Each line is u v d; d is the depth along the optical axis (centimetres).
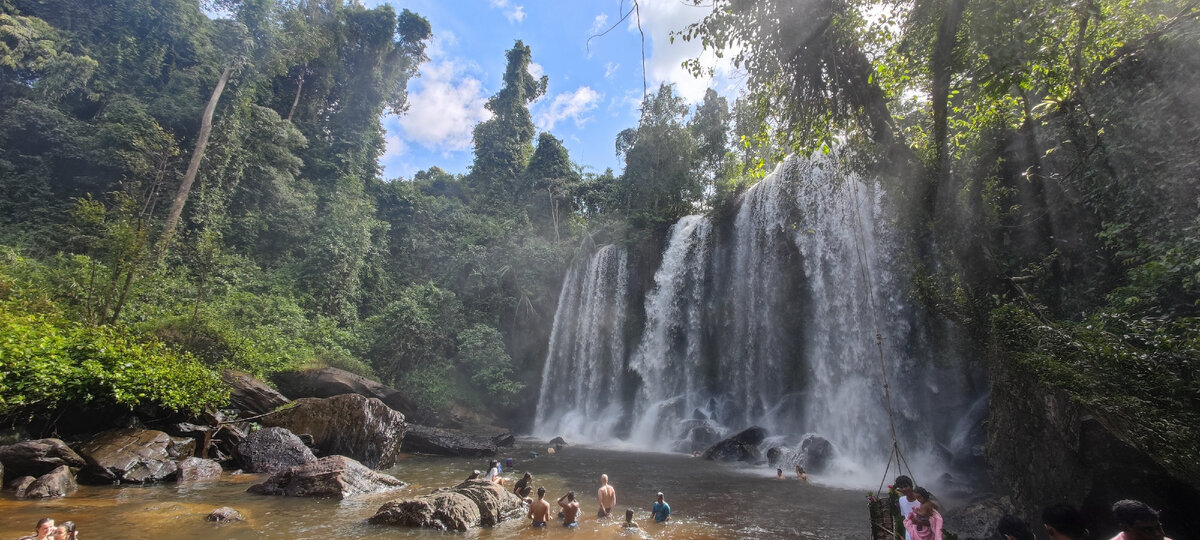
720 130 2845
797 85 743
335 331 2392
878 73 760
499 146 4306
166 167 2478
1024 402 701
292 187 3100
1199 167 643
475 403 2533
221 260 2231
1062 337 563
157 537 679
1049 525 330
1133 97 732
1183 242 597
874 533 567
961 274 729
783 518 878
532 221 3756
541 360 2944
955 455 1336
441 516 777
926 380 1525
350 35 3981
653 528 809
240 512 823
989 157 866
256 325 2056
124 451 1012
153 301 1820
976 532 716
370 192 3722
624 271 2791
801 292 2036
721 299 2412
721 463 1546
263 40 3472
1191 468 397
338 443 1339
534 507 816
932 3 636
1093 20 686
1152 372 441
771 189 2209
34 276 1560
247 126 2853
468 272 3131
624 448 1995
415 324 2533
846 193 1822
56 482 882
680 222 2738
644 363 2578
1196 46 675
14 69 2720
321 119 3934
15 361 913
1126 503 306
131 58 3097
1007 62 566
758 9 701
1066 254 826
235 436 1249
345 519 805
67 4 3075
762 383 2138
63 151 2498
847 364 1773
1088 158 797
